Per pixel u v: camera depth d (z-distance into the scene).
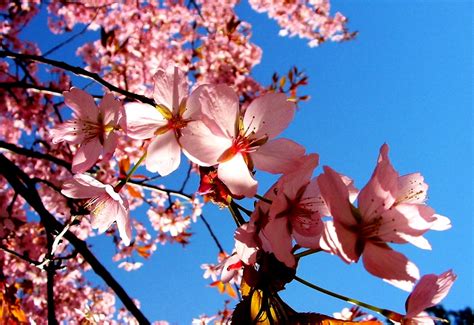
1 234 0.56
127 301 0.31
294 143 0.16
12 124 0.85
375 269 0.14
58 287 0.81
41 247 0.73
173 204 0.79
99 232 0.19
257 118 0.16
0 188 0.79
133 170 0.19
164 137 0.18
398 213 0.14
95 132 0.20
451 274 0.14
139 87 0.81
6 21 0.83
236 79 0.93
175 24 0.93
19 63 0.68
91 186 0.19
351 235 0.14
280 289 0.14
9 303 0.39
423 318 0.14
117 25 0.90
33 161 0.81
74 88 0.20
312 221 0.15
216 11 0.96
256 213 0.15
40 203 0.34
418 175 0.16
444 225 0.15
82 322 0.34
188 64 0.91
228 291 0.41
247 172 0.15
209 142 0.16
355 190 0.15
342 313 0.20
